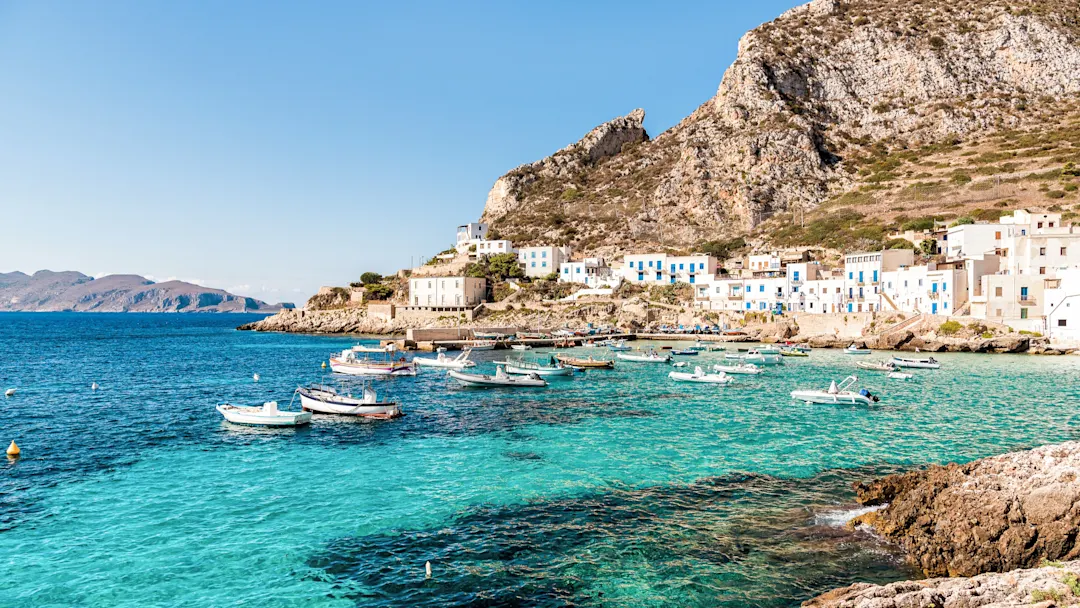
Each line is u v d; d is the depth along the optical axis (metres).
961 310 98.88
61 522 27.52
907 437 42.25
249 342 139.75
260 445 41.12
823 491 30.94
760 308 132.75
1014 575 18.50
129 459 37.75
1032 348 89.19
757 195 186.38
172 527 26.91
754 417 49.66
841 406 54.25
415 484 32.53
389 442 41.78
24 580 22.31
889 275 113.50
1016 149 176.88
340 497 30.58
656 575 22.38
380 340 132.62
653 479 33.03
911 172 181.38
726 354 96.81
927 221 143.00
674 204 199.62
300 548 24.83
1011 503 22.55
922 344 96.31
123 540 25.59
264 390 67.12
